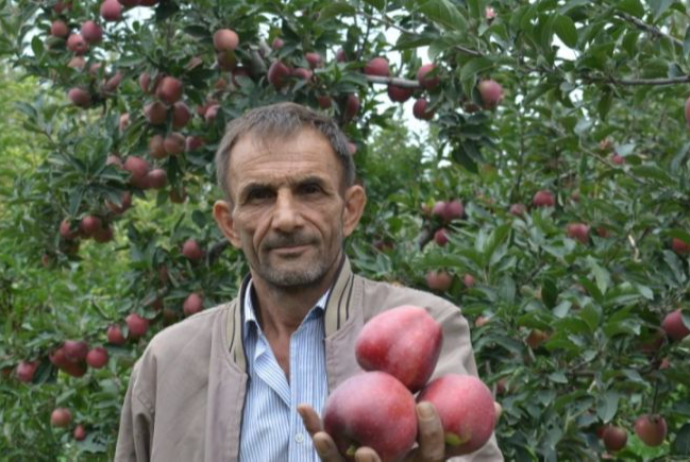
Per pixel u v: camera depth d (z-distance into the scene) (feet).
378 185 18.21
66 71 16.34
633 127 17.99
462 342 6.36
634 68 11.05
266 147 6.15
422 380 5.22
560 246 12.79
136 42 16.24
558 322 10.68
